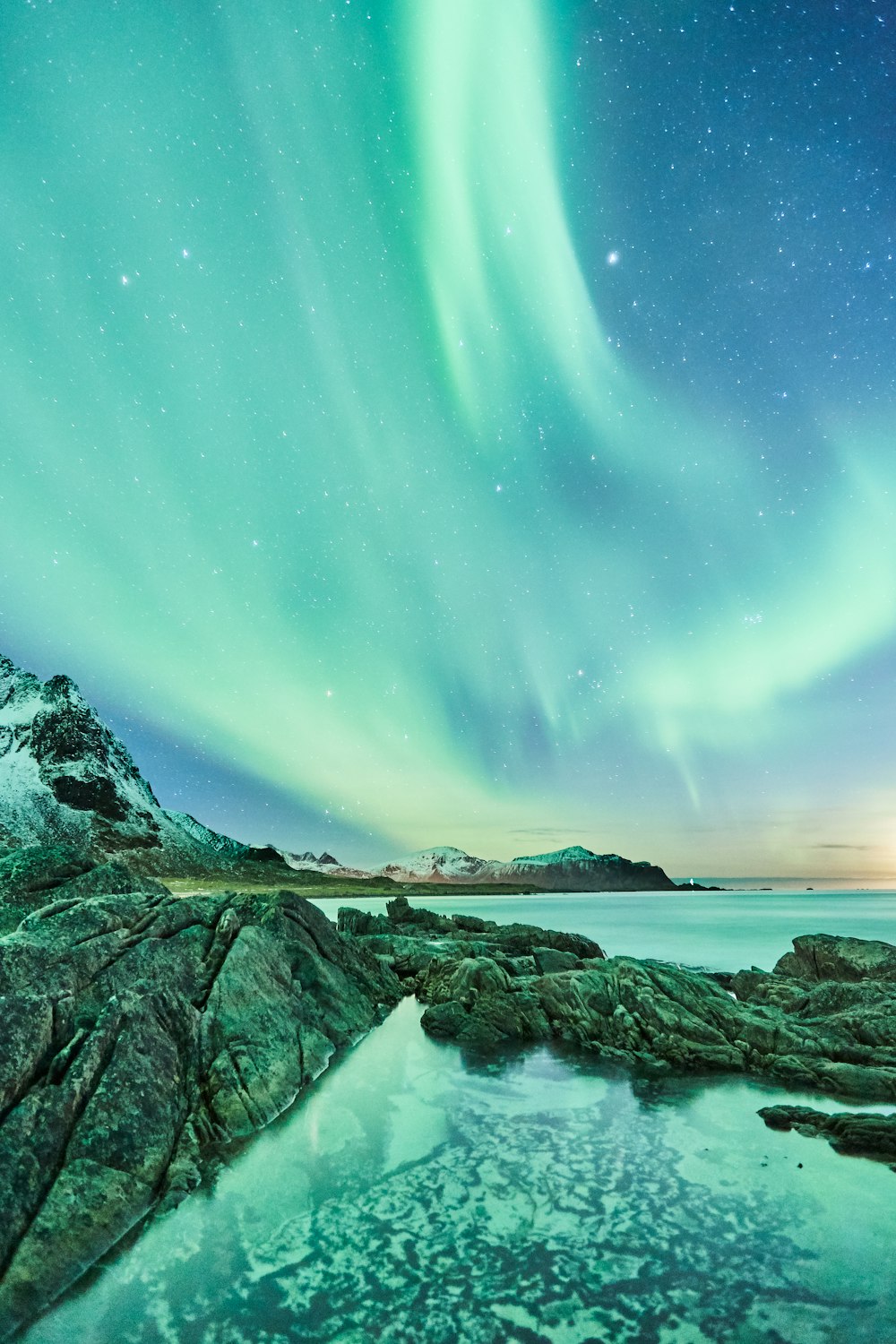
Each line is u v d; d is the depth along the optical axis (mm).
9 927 15828
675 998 20750
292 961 20797
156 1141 11156
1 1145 9203
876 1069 16219
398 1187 11227
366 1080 16656
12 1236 8430
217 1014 14914
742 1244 9602
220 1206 10492
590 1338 7648
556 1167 12055
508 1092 15906
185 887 161750
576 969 25828
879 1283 8672
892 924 70812
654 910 105750
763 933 58031
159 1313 8055
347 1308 8156
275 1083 14539
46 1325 7789
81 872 18844
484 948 29094
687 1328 7816
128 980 13773
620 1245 9555
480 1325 7875
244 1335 7695
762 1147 12922
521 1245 9539
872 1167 12008
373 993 24469
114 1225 9461
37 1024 11156
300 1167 11875
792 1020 20016
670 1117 14438
